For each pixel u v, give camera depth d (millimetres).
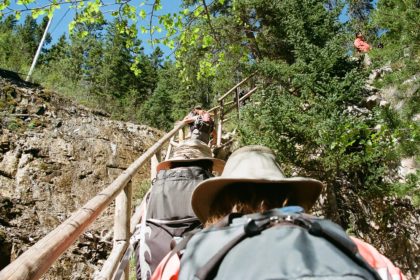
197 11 7137
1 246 9016
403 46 6664
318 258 1039
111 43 32000
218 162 3248
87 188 11672
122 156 13133
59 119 13617
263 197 1467
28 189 10742
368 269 1095
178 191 2766
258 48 13391
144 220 2744
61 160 11930
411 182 6508
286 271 1002
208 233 1276
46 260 1592
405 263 7332
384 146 6316
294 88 9531
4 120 12406
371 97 8328
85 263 9172
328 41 8703
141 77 34969
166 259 1560
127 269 3871
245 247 1136
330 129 6613
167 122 23094
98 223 10180
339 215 7508
